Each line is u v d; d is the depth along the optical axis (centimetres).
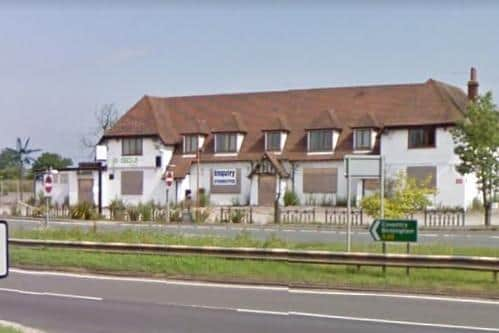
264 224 3297
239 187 4822
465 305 1210
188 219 3553
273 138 4828
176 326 1020
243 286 1462
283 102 5144
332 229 2966
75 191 5281
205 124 5119
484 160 3294
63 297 1309
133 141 5150
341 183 4544
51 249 2011
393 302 1244
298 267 1628
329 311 1148
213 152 4959
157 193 5028
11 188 5825
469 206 4212
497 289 1343
